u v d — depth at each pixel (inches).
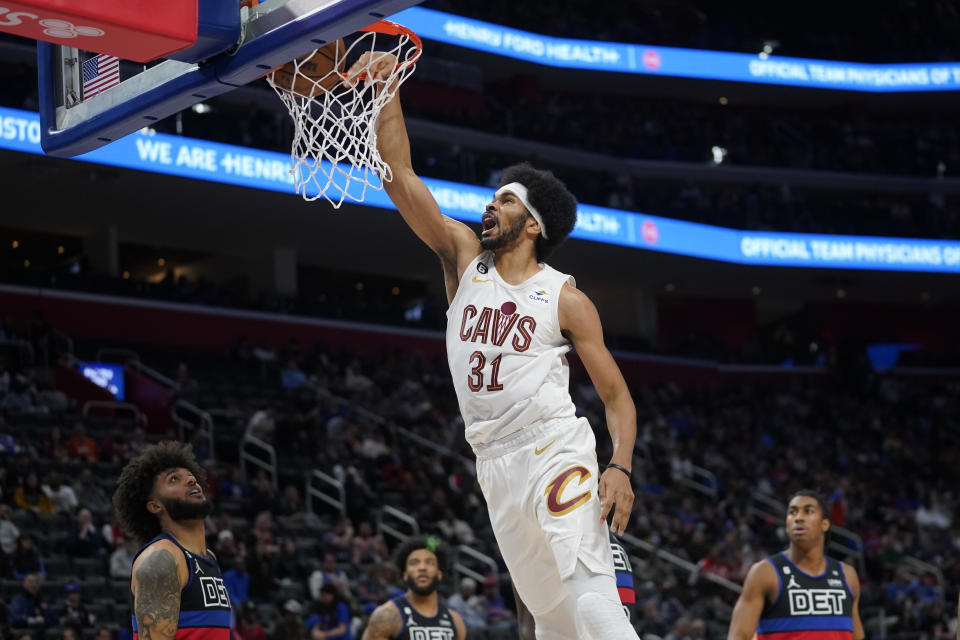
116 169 946.7
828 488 1069.8
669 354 1327.5
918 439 1294.3
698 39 1433.3
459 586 694.5
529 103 1322.6
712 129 1437.0
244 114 1058.1
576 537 153.5
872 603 850.8
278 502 714.2
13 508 615.8
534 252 171.8
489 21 1309.1
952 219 1366.9
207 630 197.2
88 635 513.7
